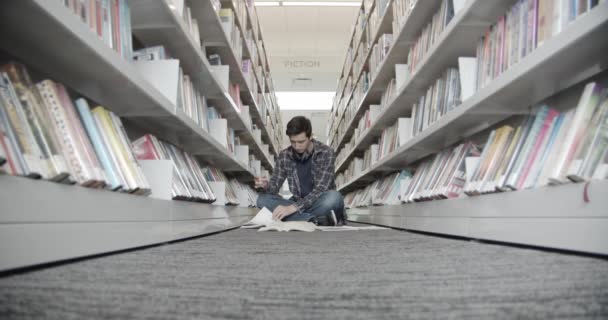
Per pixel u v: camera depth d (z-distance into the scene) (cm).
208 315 44
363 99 418
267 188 302
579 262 81
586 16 90
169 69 166
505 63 138
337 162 767
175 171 164
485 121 178
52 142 86
